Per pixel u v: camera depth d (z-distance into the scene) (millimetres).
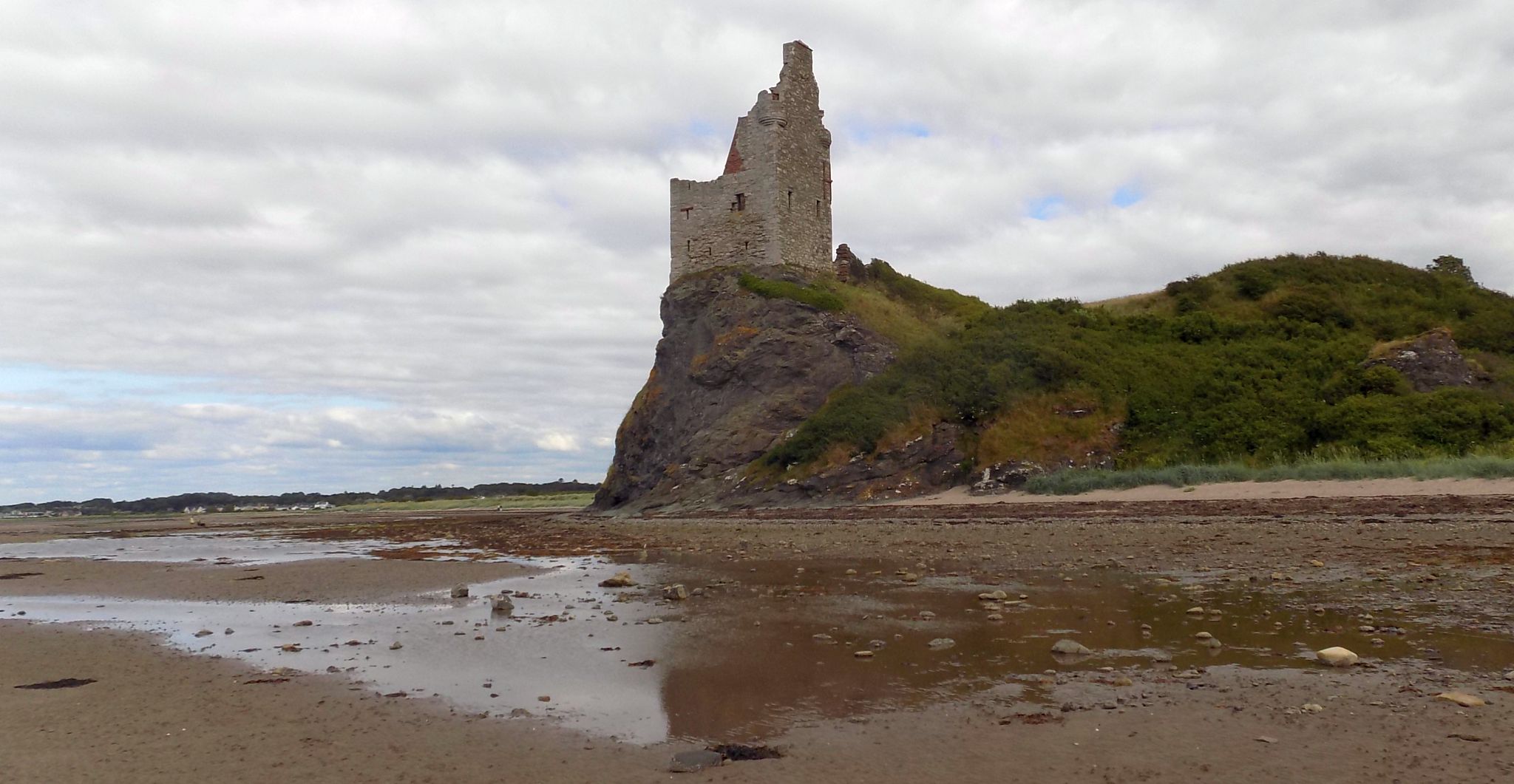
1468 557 16125
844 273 59594
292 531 51031
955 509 33062
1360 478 29188
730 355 49938
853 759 7438
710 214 55812
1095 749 7312
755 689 9820
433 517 66500
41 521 102812
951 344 45656
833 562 21344
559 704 9484
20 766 7867
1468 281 56000
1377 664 9328
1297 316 47188
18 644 14172
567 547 30016
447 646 12727
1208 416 37469
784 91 55125
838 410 43656
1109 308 52500
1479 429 33625
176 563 28844
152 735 8750
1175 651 10492
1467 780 6203
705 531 34031
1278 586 14570
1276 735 7363
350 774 7512
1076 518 27766
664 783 7074
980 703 8820
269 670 11500
